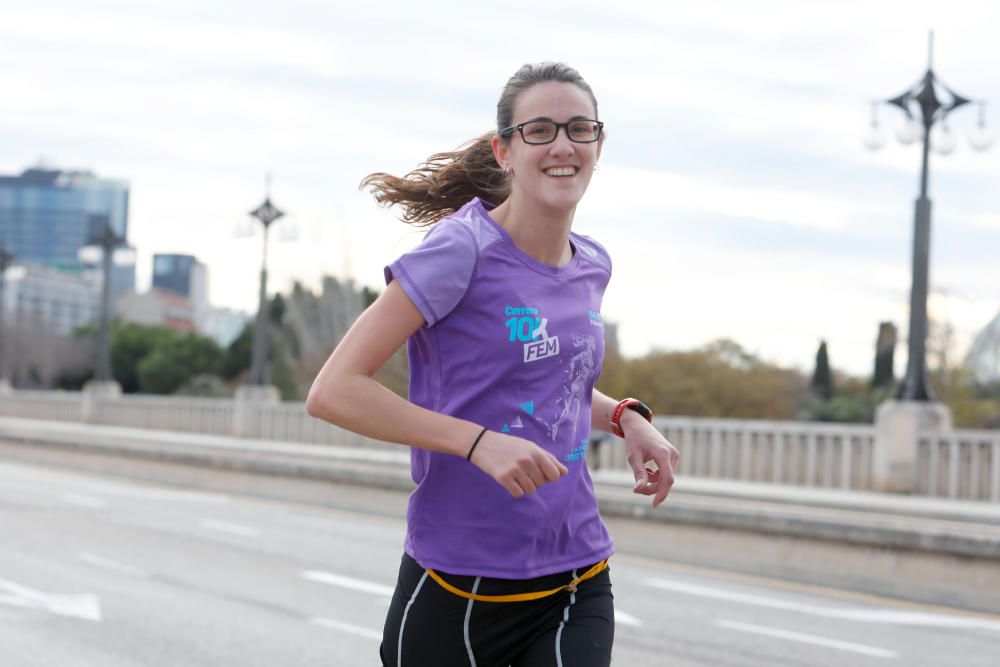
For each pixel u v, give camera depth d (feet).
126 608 47.67
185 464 120.98
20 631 42.52
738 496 85.61
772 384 201.67
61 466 143.13
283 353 296.92
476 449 13.74
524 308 14.52
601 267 15.71
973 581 54.54
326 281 298.97
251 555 64.64
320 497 101.50
